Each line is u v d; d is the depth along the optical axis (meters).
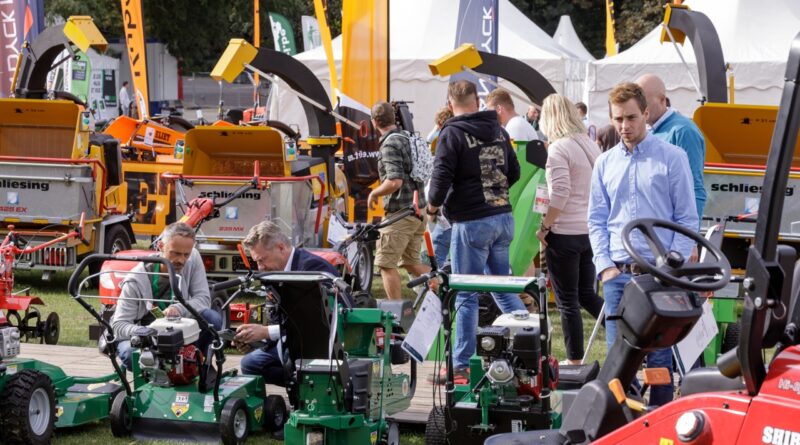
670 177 10.94
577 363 13.73
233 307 17.03
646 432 7.27
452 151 14.01
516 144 19.36
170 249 12.72
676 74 40.00
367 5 25.61
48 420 11.70
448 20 43.62
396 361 12.45
